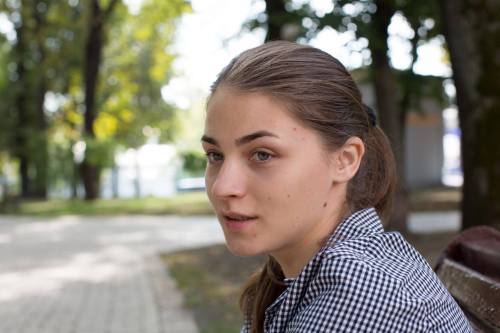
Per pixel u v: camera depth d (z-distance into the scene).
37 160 26.30
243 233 1.02
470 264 1.52
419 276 1.01
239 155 1.02
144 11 22.83
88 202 23.80
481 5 6.48
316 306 0.94
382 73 9.66
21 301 7.00
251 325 1.34
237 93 1.02
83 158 22.92
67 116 27.95
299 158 1.01
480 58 6.51
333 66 1.08
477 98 6.53
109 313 6.20
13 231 15.50
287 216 1.02
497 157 6.45
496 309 1.22
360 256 0.98
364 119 1.12
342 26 8.32
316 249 1.08
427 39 12.13
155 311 6.16
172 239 12.91
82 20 23.55
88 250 11.55
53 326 5.77
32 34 24.50
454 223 12.96
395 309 0.91
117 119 28.89
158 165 33.69
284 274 1.18
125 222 17.09
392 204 1.23
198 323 5.55
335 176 1.06
